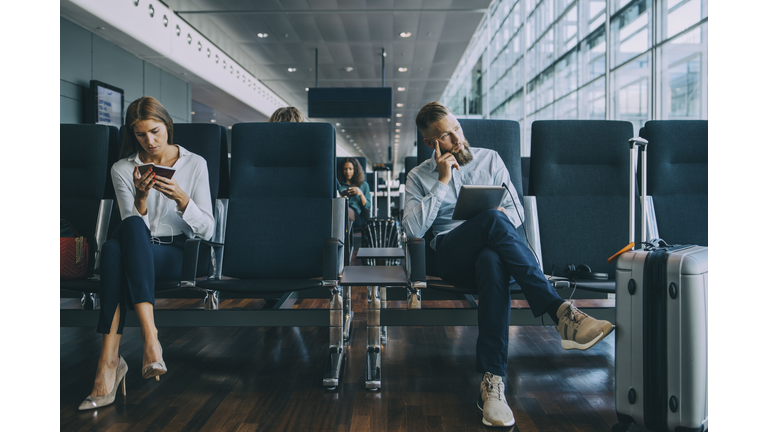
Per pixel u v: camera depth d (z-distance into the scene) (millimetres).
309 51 9422
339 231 2070
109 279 1578
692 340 1224
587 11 5301
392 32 8250
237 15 7613
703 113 3688
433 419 1522
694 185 2207
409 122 17656
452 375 1933
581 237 2117
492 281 1539
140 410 1582
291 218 2105
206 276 2043
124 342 2359
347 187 4914
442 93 13133
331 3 7066
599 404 1650
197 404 1633
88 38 6512
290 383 1832
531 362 2102
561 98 6051
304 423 1490
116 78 7117
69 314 1840
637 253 1343
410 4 7066
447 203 2076
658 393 1271
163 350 2270
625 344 1355
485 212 1663
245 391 1750
